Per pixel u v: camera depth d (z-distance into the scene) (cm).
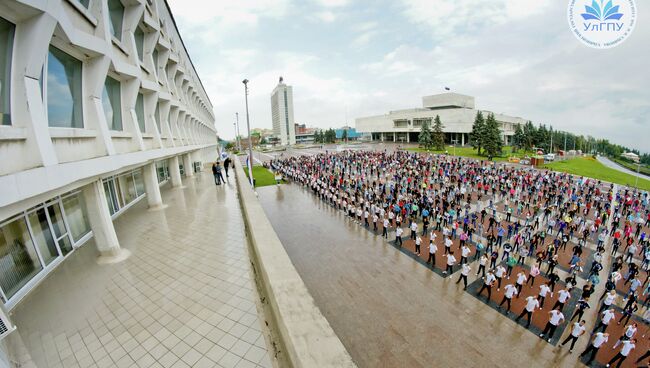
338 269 1360
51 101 754
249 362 497
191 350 531
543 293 1069
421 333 937
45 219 916
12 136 543
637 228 1736
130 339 567
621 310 1077
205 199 1755
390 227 1928
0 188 466
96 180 902
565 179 3375
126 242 1080
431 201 2252
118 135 1062
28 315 661
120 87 1188
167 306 666
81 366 510
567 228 1816
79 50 809
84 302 700
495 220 1892
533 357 848
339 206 2416
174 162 2136
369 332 944
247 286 736
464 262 1381
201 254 945
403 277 1277
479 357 844
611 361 827
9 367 494
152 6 1529
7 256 743
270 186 3444
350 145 9675
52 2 589
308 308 358
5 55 577
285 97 14750
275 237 659
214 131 6044
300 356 269
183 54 2544
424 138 7106
